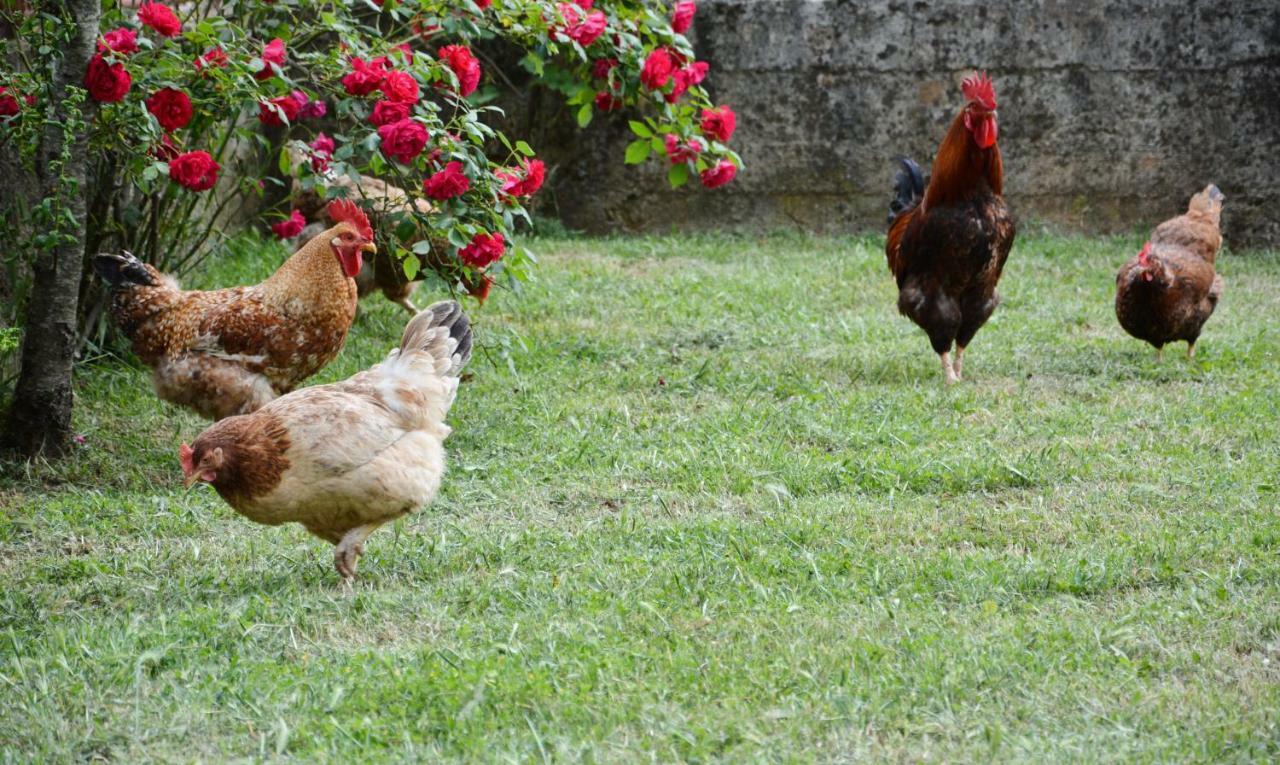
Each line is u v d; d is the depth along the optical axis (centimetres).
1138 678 470
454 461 729
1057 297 1157
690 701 448
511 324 1048
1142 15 1355
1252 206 1384
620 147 1426
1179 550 589
